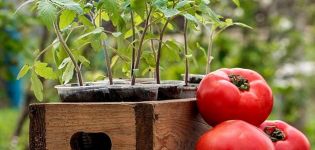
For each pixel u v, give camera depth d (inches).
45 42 175.2
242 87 64.2
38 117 62.0
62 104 61.4
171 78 173.0
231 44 207.3
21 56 176.1
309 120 380.8
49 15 57.1
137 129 59.4
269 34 248.2
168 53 68.9
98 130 60.5
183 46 72.4
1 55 185.9
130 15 67.5
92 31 60.0
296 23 261.0
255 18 240.4
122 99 62.1
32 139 62.2
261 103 63.9
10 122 370.0
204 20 69.0
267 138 61.1
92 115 60.6
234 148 59.6
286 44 247.3
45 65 64.9
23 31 198.4
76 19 75.6
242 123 61.5
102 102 61.6
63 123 61.5
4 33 175.8
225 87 63.2
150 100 62.6
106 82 69.0
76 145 62.8
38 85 64.7
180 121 63.2
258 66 225.5
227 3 201.8
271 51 237.3
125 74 72.9
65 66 69.6
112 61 76.3
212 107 63.5
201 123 67.8
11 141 198.5
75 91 62.9
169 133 61.3
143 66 74.4
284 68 266.1
